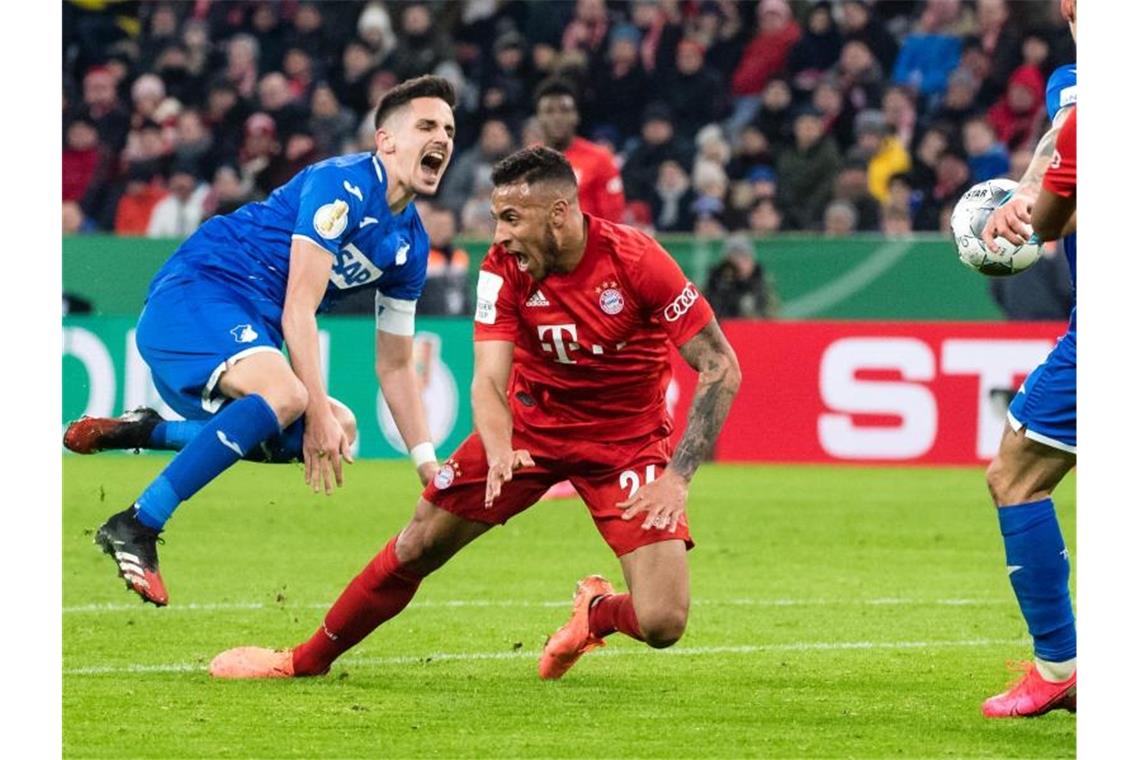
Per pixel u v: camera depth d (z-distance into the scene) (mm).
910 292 49938
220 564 31578
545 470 19922
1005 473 18297
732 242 50375
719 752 16797
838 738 17469
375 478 46094
